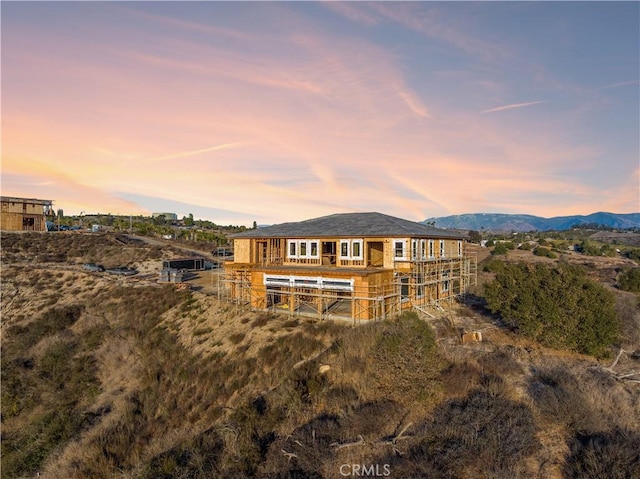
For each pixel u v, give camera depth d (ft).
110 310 110.73
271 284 94.94
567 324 65.87
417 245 95.09
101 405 71.05
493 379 51.67
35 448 62.28
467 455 37.11
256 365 68.59
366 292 81.61
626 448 36.88
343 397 51.08
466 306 101.60
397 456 39.19
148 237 250.57
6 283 134.10
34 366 86.43
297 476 38.58
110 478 51.03
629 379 55.31
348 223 108.68
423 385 49.16
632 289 124.16
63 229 244.01
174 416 62.34
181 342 86.48
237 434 48.11
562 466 37.01
